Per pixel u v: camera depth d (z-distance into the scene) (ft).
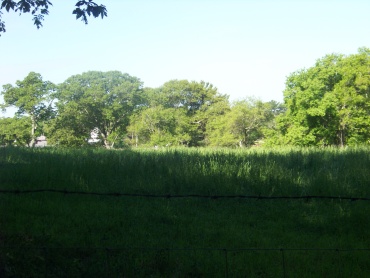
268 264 19.66
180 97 199.21
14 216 24.82
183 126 170.91
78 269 17.83
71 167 37.24
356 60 118.83
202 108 198.39
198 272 18.56
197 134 181.57
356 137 117.80
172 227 25.23
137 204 29.43
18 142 168.66
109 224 24.80
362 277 18.74
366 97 118.01
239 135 155.12
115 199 30.19
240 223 26.84
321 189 33.22
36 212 26.18
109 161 40.81
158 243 22.00
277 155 49.60
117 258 19.25
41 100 171.12
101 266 18.25
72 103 174.29
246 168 38.01
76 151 54.60
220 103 188.55
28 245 19.89
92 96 182.60
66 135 169.37
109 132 187.01
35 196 29.14
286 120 127.65
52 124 172.86
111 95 192.13
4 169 35.99
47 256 18.30
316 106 119.14
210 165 39.55
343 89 117.80
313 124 121.49
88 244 21.30
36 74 175.22
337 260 20.83
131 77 236.02
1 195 28.63
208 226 25.73
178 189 32.76
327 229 26.50
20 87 174.81
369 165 42.50
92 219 25.59
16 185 31.14
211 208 30.07
